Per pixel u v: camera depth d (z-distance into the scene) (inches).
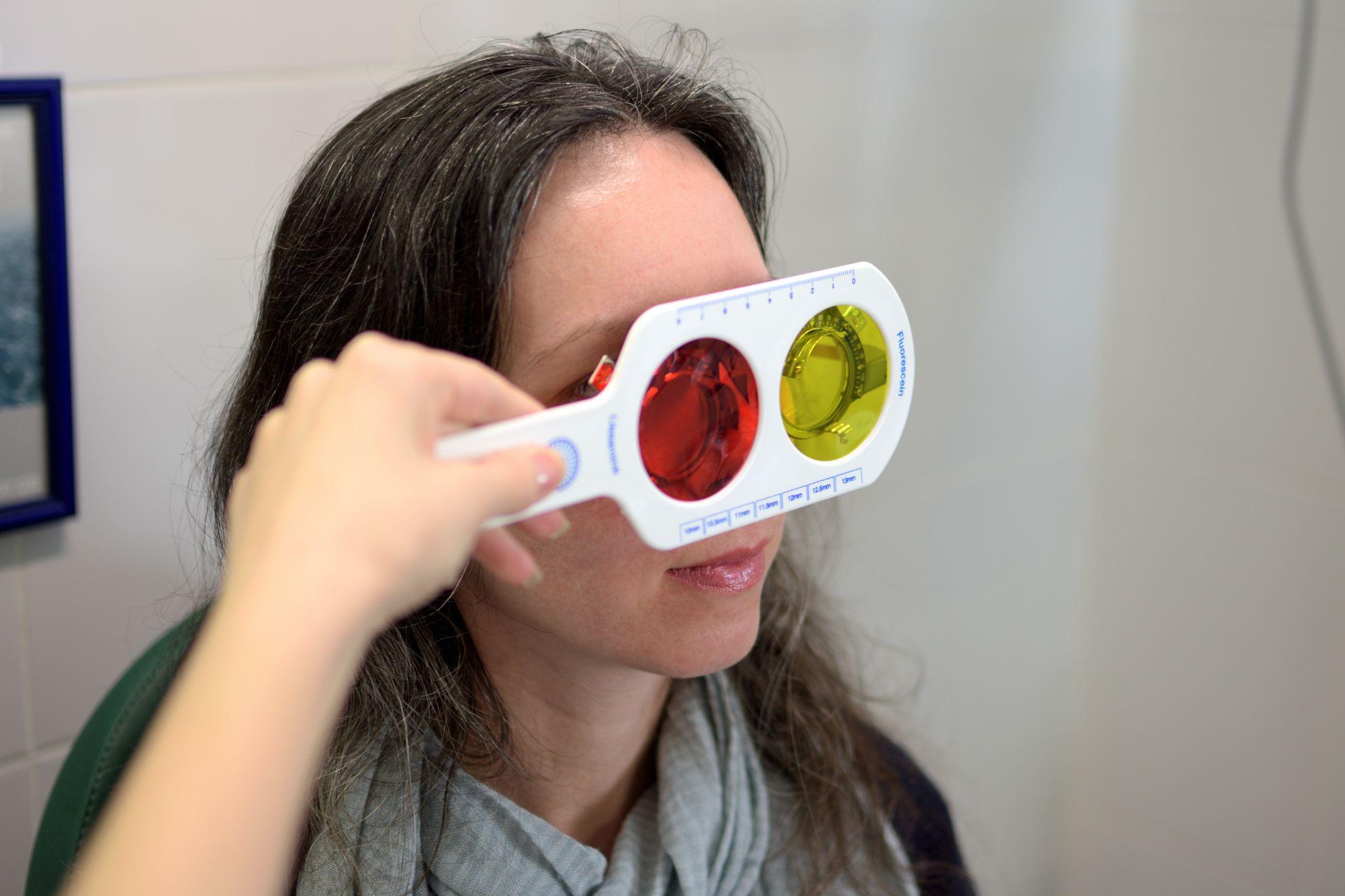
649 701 24.6
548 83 20.3
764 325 17.0
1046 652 56.4
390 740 23.0
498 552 13.4
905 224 45.2
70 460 29.3
